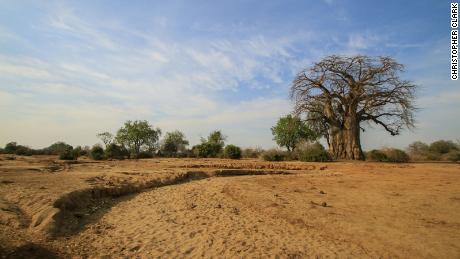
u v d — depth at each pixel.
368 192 12.62
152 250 6.83
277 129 50.53
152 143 61.56
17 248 5.87
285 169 26.33
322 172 23.06
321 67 35.75
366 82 34.66
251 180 16.78
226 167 26.05
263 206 10.41
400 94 34.34
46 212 8.28
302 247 6.84
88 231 8.05
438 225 7.96
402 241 6.91
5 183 12.03
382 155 33.47
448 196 11.43
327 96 36.47
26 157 33.59
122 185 13.86
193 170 21.45
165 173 18.53
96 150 35.81
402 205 10.09
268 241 7.25
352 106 35.66
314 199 11.33
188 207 10.71
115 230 8.25
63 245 6.87
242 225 8.49
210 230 8.12
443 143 42.62
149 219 9.29
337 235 7.48
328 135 39.50
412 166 25.48
